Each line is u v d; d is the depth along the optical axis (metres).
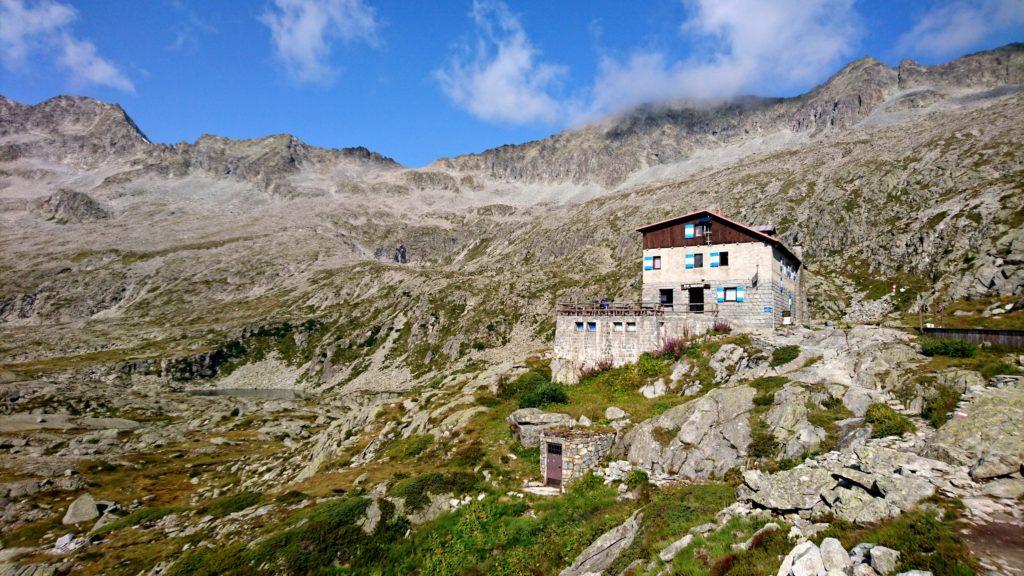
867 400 26.78
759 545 15.58
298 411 121.75
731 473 25.70
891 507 14.90
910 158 172.38
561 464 31.55
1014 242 74.31
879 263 122.81
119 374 163.62
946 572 11.15
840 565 12.51
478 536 26.38
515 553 24.23
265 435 95.56
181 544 36.03
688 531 19.00
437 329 184.38
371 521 29.72
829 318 106.25
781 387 30.52
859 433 23.53
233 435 95.94
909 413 24.73
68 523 49.62
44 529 48.38
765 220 185.25
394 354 179.00
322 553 27.66
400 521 30.00
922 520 13.45
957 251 100.44
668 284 51.09
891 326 38.09
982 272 73.75
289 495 38.81
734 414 29.39
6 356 180.88
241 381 176.25
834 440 24.52
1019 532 12.69
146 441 89.69
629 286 167.12
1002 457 16.27
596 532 23.62
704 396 31.89
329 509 31.42
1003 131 158.25
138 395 134.12
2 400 116.69
